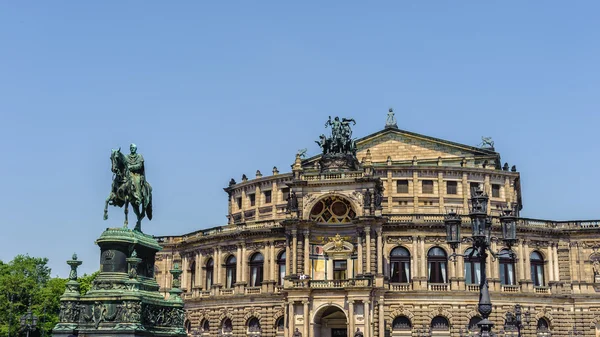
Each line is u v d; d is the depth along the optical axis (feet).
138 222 177.47
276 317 371.56
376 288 345.10
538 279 378.12
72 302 163.43
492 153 428.56
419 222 364.79
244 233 389.80
